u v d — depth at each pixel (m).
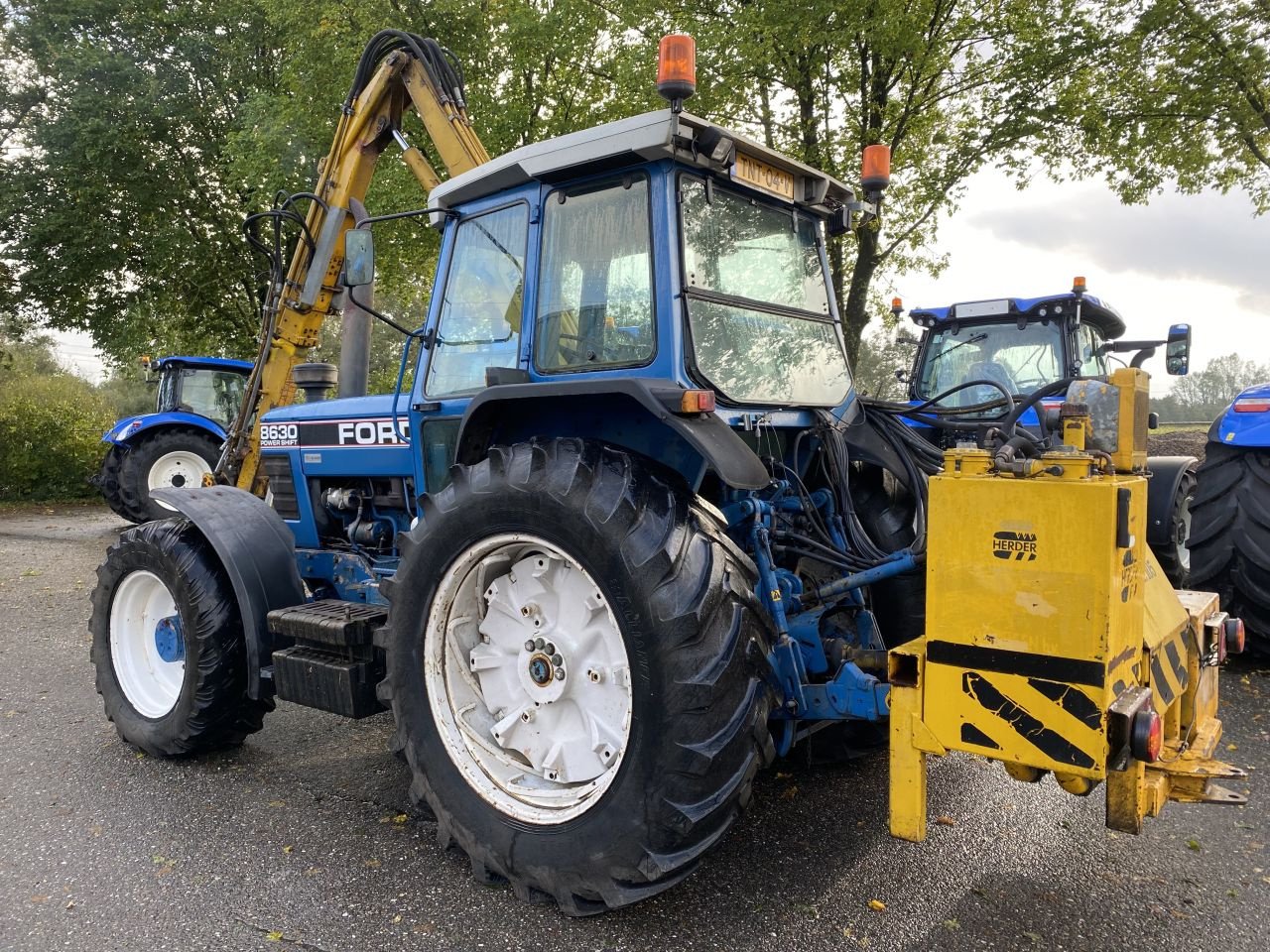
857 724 3.28
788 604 2.77
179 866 2.78
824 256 3.50
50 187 15.30
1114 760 1.90
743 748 2.25
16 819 3.14
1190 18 10.41
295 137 11.79
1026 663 1.97
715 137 2.63
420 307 14.55
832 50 9.84
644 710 2.26
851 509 3.04
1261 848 2.75
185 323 17.11
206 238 16.08
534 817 2.48
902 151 11.07
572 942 2.33
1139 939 2.29
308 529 4.32
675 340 2.60
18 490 16.41
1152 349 7.09
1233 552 4.41
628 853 2.26
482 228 3.24
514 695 2.74
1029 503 1.95
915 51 9.63
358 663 3.12
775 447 3.07
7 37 15.12
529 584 2.69
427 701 2.73
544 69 11.98
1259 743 3.58
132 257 16.08
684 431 2.28
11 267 15.71
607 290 2.80
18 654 5.47
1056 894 2.50
